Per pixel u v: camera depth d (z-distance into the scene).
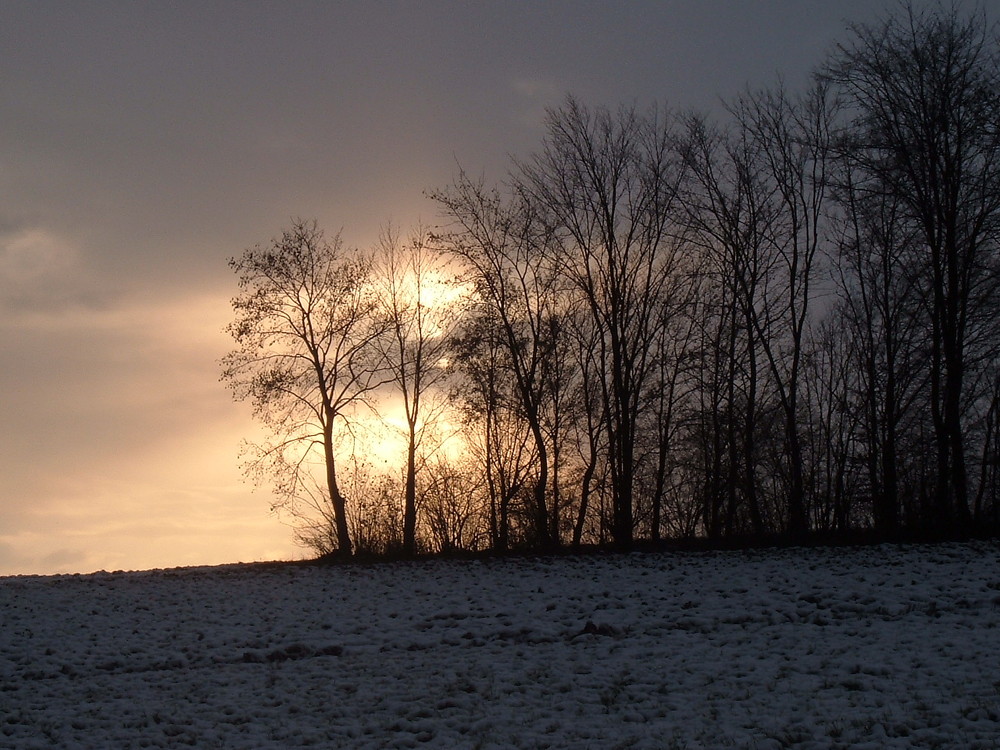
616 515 40.59
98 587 31.36
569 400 44.66
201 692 16.31
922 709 12.23
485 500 46.75
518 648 18.38
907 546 29.91
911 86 35.03
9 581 35.56
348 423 43.31
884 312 40.34
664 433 45.62
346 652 19.22
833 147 37.09
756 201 41.34
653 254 42.00
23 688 17.33
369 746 12.64
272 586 30.08
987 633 16.12
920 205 34.97
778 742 11.38
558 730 12.75
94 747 13.28
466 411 43.25
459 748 12.28
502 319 42.19
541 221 41.97
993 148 34.34
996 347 38.38
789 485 45.47
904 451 43.06
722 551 33.19
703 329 44.38
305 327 43.25
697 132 41.62
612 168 42.00
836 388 53.56
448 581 28.59
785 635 17.42
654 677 15.12
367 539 44.16
